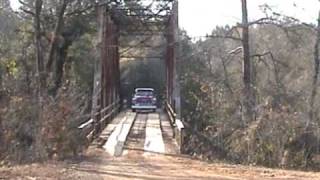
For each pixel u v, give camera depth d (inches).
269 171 762.2
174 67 1485.0
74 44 1679.4
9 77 1074.1
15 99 941.2
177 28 1476.4
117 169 724.0
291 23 1174.3
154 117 1743.4
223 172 725.9
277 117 1004.6
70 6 1332.4
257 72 1396.4
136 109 1999.3
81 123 997.8
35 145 852.0
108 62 1523.1
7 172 631.8
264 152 976.3
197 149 996.6
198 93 1503.4
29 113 921.5
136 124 1476.4
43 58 1185.4
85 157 863.1
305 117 1058.7
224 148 1005.2
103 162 804.0
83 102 1246.9
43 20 1311.5
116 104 1823.3
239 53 1333.7
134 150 975.0
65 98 987.9
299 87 1290.6
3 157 841.5
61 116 885.8
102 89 1346.0
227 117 1099.9
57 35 1236.5
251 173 724.0
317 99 1196.5
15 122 908.0
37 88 994.1
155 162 829.8
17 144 890.7
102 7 1321.4
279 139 984.9
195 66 1647.4
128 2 1557.6
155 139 1138.0
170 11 1599.4
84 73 1717.5
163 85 2554.1
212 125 1121.4
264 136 986.7
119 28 1761.8
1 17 1371.8
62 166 724.0
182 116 1387.8
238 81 1333.7
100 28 1309.1
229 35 1273.4
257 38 1477.6
